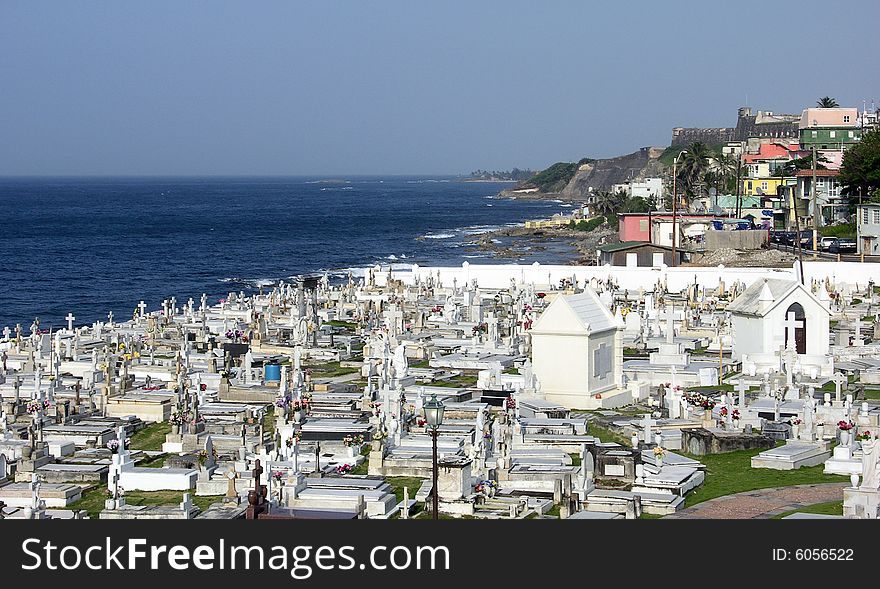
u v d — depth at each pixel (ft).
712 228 499.51
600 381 207.92
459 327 289.12
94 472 155.94
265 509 129.18
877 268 360.89
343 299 348.59
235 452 165.17
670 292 360.07
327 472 152.76
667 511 133.80
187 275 551.18
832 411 178.29
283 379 205.05
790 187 587.27
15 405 194.70
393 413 180.34
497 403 200.64
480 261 604.08
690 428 177.37
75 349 258.78
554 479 147.13
